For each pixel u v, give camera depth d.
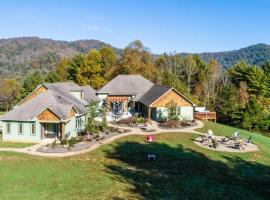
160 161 32.56
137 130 48.91
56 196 22.06
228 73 104.12
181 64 122.44
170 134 45.91
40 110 41.59
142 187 24.30
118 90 66.38
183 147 38.75
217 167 30.95
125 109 65.81
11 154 34.66
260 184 26.52
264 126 60.81
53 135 44.06
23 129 42.06
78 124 47.59
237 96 77.12
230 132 50.56
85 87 67.69
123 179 26.28
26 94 88.88
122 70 98.00
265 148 40.75
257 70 90.81
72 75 107.94
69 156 34.16
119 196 22.20
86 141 41.06
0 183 24.69
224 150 37.94
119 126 52.22
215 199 22.25
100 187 24.08
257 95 87.44
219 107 70.31
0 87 97.00
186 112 57.09
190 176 27.48
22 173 27.44
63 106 43.56
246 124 60.59
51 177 26.50
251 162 33.62
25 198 21.58
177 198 22.09
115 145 39.44
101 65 102.56
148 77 96.81
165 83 82.44
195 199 22.05
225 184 25.72
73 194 22.48
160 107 55.84
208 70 115.00
